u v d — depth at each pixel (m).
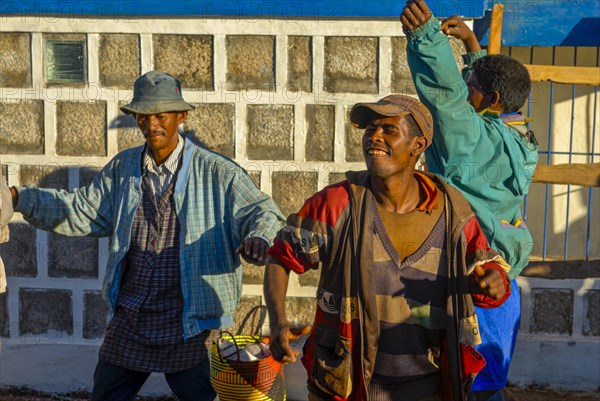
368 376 2.89
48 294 5.41
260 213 3.96
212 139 5.20
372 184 2.93
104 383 4.00
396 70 5.08
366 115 2.98
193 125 5.20
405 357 2.91
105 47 5.19
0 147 5.31
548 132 6.05
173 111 3.97
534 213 6.18
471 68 4.26
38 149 5.30
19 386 5.45
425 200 2.93
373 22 5.05
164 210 4.02
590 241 6.16
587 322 5.76
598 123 6.07
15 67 5.26
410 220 2.88
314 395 3.03
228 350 4.02
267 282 2.99
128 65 5.20
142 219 4.02
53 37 5.21
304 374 5.30
